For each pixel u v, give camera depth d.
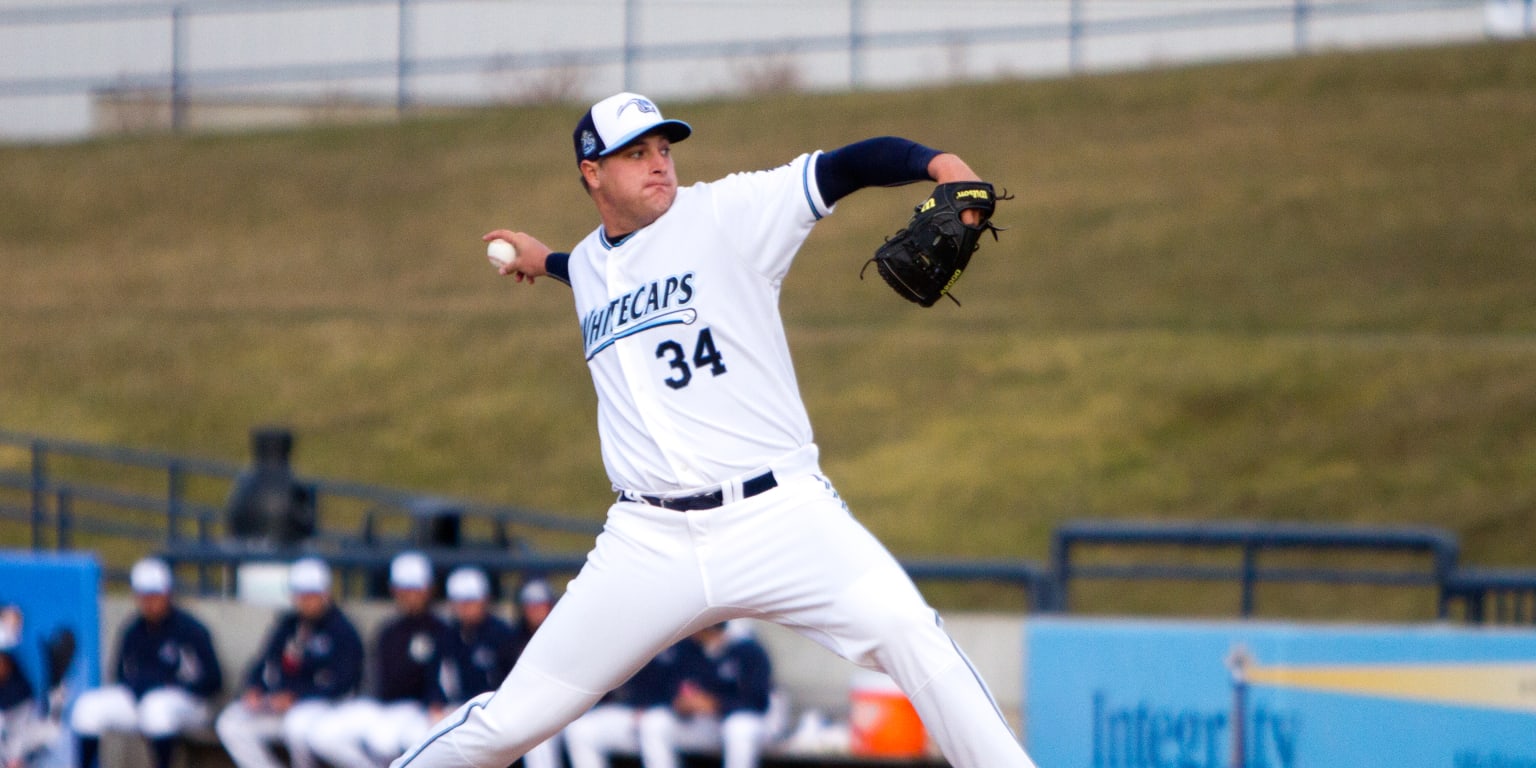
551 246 93.25
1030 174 96.31
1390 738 27.94
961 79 116.50
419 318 85.19
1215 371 68.56
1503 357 66.19
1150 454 63.34
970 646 30.72
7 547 63.72
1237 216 85.75
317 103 131.75
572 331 82.06
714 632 32.56
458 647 33.59
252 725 34.19
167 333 85.44
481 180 106.56
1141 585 55.25
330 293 91.25
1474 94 97.12
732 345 15.19
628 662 15.88
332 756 33.53
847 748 31.50
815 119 110.38
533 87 127.88
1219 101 103.31
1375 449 61.06
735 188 15.30
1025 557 57.00
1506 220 80.62
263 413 76.25
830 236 92.44
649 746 32.41
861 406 70.62
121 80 132.62
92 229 104.56
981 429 67.12
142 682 35.25
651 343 15.38
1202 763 28.61
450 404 75.44
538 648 15.99
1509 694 27.66
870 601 14.98
